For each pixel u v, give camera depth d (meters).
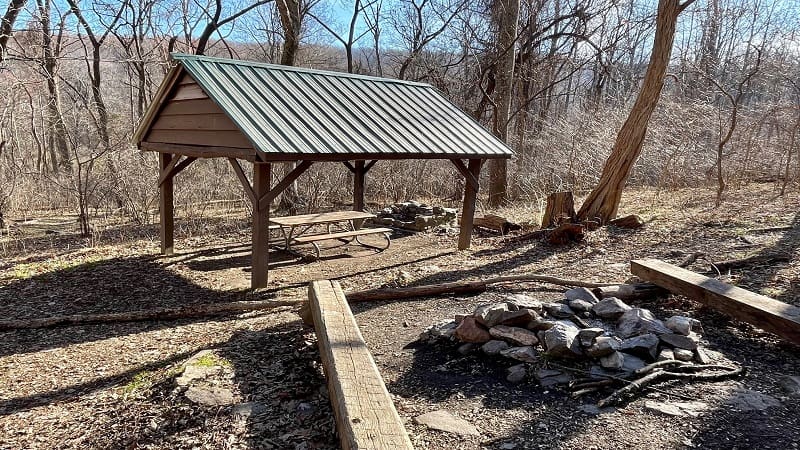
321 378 3.80
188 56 6.58
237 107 5.98
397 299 5.82
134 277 7.17
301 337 4.73
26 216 12.23
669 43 8.85
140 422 3.31
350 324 3.61
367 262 8.09
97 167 11.54
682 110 13.56
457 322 4.41
